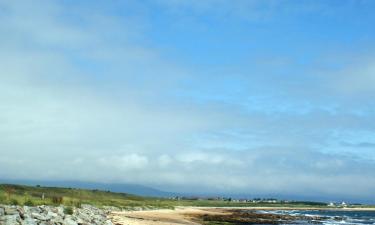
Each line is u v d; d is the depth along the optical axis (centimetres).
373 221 12600
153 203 14400
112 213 6962
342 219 13338
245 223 8900
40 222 3453
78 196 9962
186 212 12412
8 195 4741
